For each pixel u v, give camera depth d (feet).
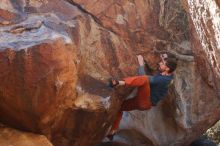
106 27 19.27
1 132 15.23
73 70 15.34
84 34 17.87
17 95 14.53
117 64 19.30
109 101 17.43
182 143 25.59
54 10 17.20
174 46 21.81
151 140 25.72
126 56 19.72
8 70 14.28
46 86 14.58
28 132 15.57
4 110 15.07
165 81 19.34
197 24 18.56
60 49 14.78
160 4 21.16
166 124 25.43
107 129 19.54
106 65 18.75
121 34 19.74
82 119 16.90
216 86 20.97
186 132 24.94
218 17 15.40
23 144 14.83
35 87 14.44
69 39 15.33
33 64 14.38
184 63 22.95
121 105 20.25
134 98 19.98
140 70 20.01
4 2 15.98
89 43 18.16
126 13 19.97
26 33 15.19
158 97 19.57
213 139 33.94
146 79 18.94
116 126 20.45
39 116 14.96
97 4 18.99
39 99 14.65
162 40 21.26
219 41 15.98
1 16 15.62
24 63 14.29
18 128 15.57
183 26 21.79
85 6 18.66
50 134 16.10
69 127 16.84
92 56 18.17
